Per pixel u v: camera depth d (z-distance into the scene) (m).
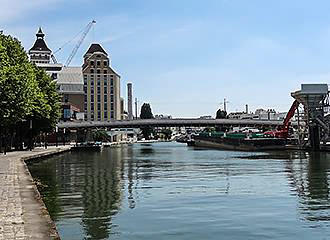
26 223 16.14
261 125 158.75
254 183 38.41
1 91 49.38
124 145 197.25
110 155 96.75
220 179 42.03
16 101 51.00
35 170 54.09
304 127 117.62
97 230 19.97
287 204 26.98
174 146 176.25
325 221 21.86
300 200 28.61
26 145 104.06
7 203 20.77
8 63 53.03
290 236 18.92
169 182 39.69
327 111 98.75
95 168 57.31
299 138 108.12
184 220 22.16
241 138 122.31
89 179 42.91
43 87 88.69
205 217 22.91
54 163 67.62
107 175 47.28
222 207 25.94
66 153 104.06
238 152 105.00
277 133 127.25
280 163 64.31
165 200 28.80
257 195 31.00
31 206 19.86
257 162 67.00
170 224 21.23
